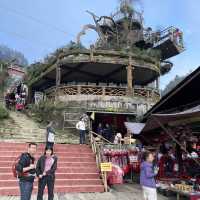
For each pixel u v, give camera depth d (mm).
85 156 15000
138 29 34312
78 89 25219
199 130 14156
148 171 7906
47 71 29109
